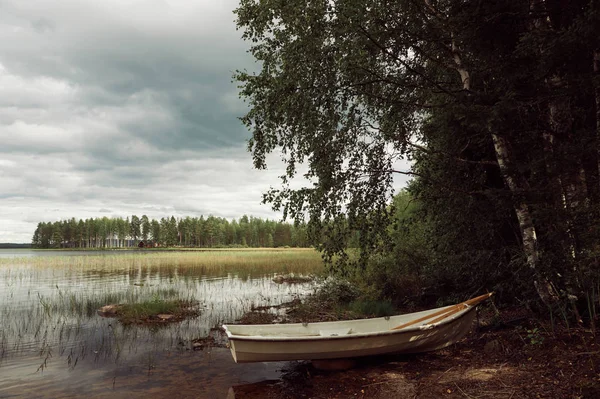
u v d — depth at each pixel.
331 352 5.40
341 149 7.29
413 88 7.63
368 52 6.64
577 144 4.58
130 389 5.38
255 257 35.62
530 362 4.86
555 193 5.01
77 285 17.42
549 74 4.61
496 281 8.30
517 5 4.82
